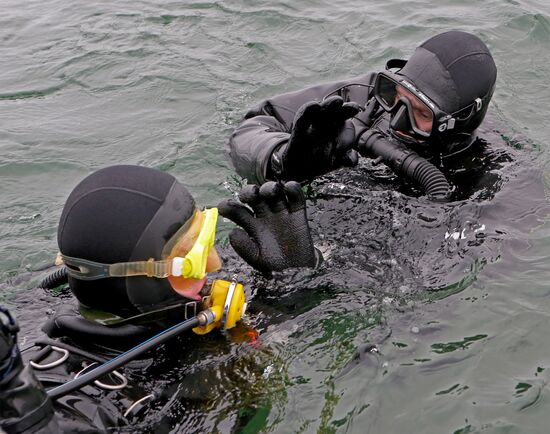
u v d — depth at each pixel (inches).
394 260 114.7
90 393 76.2
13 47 231.6
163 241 79.7
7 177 161.2
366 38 220.2
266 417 84.7
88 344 83.6
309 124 115.4
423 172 128.6
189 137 173.2
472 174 136.3
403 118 132.2
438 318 102.6
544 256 116.0
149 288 81.0
